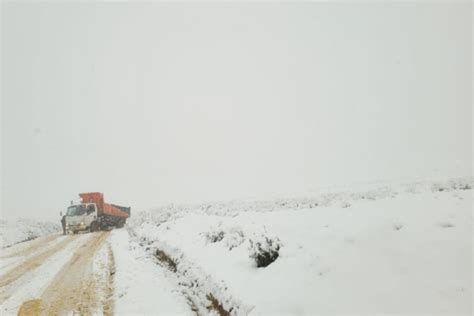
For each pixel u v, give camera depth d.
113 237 19.66
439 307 4.00
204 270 7.49
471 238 5.32
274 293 5.35
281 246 7.03
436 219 6.72
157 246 12.59
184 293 7.49
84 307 7.10
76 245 16.84
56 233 27.72
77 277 9.59
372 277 4.94
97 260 11.97
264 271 6.29
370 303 4.42
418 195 12.87
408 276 4.71
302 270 5.76
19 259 13.37
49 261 12.45
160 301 7.10
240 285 6.04
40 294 8.16
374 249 5.72
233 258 7.51
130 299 7.36
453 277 4.44
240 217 13.02
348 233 6.77
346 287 4.87
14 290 8.66
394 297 4.37
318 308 4.64
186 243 10.48
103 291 8.09
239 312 5.34
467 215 6.78
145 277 9.01
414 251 5.30
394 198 12.98
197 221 14.03
